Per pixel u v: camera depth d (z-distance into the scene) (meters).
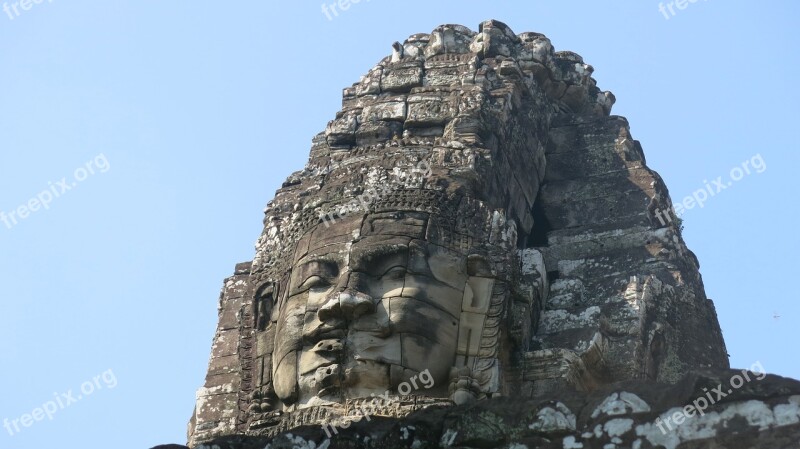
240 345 31.84
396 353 29.41
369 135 34.59
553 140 37.66
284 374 29.89
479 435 24.72
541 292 32.88
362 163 32.56
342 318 29.72
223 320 35.22
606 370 31.73
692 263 35.06
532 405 24.75
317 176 33.22
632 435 23.84
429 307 29.92
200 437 32.97
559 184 36.66
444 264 30.47
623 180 36.44
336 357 29.44
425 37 37.19
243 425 30.78
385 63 36.66
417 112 34.66
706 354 33.12
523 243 34.97
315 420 29.02
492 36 37.06
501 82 36.00
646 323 32.66
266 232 32.81
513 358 30.83
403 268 30.19
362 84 36.06
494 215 31.30
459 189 31.70
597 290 33.62
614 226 35.41
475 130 33.72
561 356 30.73
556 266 34.84
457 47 36.84
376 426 25.62
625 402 24.14
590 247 35.09
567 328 32.16
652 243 34.88
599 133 37.56
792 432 22.98
